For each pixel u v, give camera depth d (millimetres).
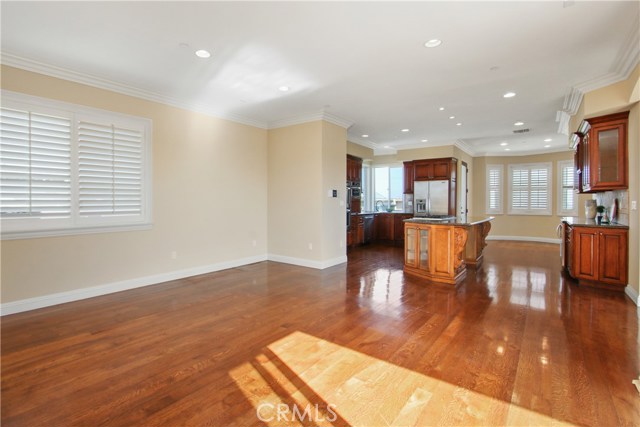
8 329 2932
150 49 3182
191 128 4887
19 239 3354
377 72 3740
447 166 8008
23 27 2764
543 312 3375
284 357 2426
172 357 2428
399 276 4965
